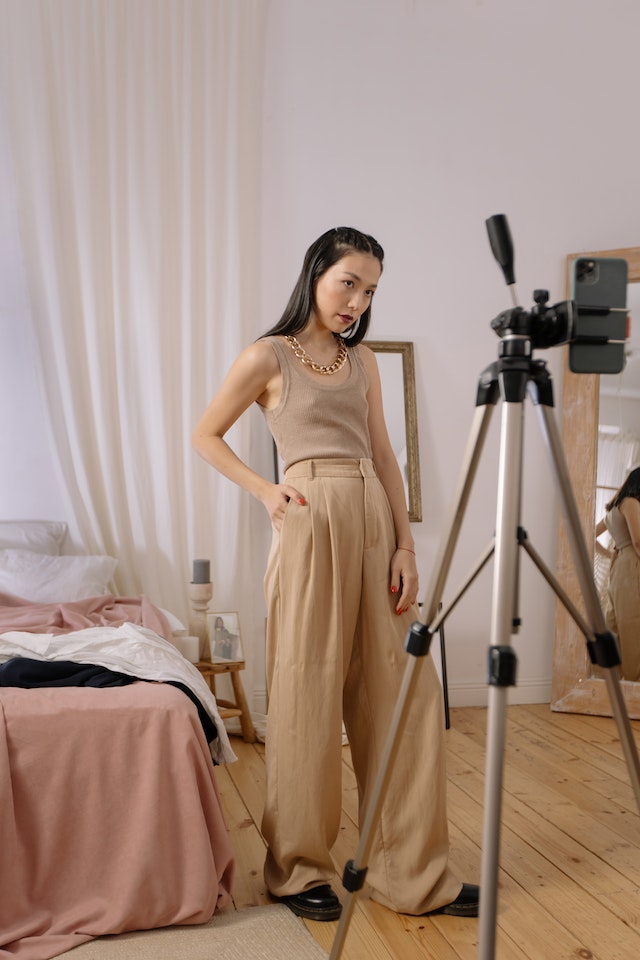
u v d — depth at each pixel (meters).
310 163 3.96
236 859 2.49
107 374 3.77
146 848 2.02
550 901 2.23
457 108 4.09
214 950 1.95
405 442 4.05
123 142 3.73
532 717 3.98
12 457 3.83
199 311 3.83
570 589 4.06
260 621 3.98
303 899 2.14
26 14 3.63
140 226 3.75
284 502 2.14
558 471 1.39
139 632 2.66
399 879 2.14
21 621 2.94
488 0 4.09
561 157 4.17
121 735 2.08
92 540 3.80
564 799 2.95
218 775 3.25
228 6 3.78
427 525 4.11
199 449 2.26
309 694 2.12
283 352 2.19
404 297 4.08
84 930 1.98
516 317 1.37
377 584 2.16
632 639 3.97
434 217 4.09
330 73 3.97
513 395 1.35
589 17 4.17
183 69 3.76
